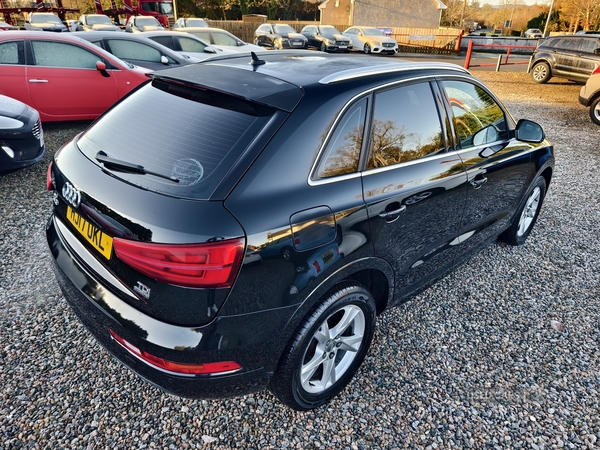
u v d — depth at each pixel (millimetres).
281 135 1884
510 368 2691
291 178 1876
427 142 2564
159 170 1849
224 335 1749
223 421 2250
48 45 6324
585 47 12641
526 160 3467
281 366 2018
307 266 1893
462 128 2846
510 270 3742
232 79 2178
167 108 2178
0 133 4465
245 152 1817
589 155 6934
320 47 22672
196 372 1772
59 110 6562
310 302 1966
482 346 2861
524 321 3117
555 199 5211
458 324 3059
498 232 3594
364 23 30234
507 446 2197
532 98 11570
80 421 2199
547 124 8906
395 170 2326
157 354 1731
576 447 2207
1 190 4711
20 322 2811
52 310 2932
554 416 2375
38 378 2422
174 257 1624
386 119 2312
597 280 3641
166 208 1687
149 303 1734
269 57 2641
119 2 31141
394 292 2611
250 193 1754
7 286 3139
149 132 2068
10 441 2078
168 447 2102
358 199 2098
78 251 2018
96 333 1957
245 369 1875
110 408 2279
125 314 1784
